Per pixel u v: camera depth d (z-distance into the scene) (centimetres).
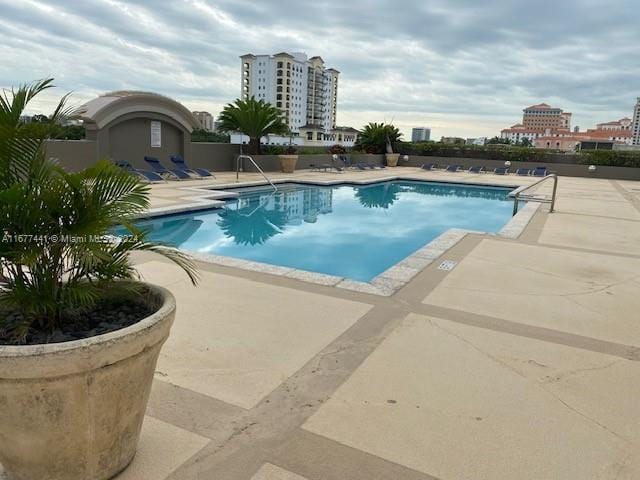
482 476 212
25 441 173
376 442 234
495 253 667
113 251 212
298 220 1173
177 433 235
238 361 319
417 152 2936
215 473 207
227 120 2081
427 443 235
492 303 454
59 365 160
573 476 214
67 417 173
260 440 233
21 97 192
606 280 546
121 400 186
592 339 375
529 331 387
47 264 196
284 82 10200
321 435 238
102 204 203
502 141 5466
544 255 664
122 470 206
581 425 255
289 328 378
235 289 473
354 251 882
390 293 475
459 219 1233
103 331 201
